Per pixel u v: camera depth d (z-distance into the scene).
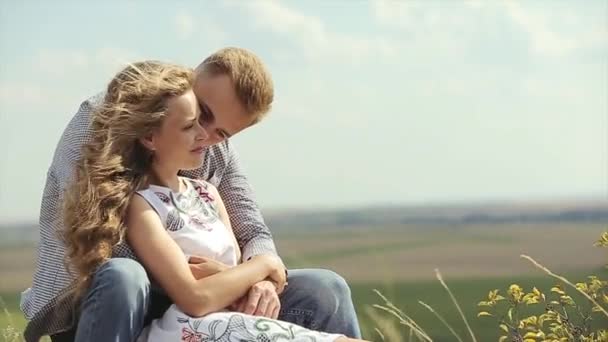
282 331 2.95
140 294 2.86
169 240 3.04
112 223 2.98
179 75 3.14
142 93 3.09
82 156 3.11
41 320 3.17
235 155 3.71
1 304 4.18
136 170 3.13
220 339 2.94
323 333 2.97
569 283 3.61
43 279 3.21
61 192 3.19
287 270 3.49
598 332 3.52
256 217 3.65
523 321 3.63
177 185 3.22
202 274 3.09
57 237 3.11
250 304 3.10
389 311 4.22
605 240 3.58
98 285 2.85
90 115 3.25
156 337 2.97
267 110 3.31
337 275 3.47
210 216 3.28
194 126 3.15
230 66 3.25
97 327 2.82
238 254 3.43
